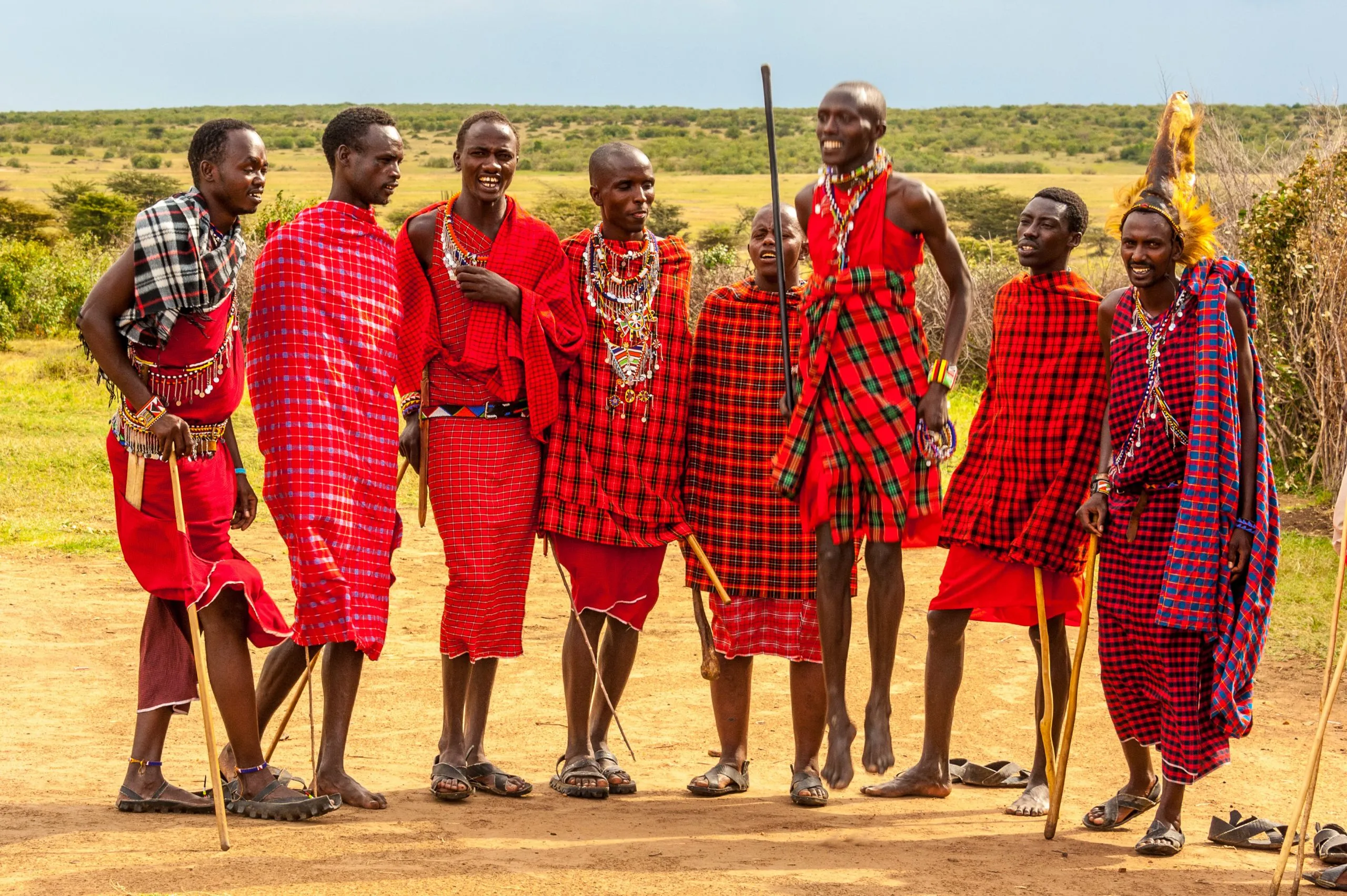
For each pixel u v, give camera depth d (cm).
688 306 757
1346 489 596
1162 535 632
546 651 1098
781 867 561
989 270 2652
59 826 588
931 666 741
